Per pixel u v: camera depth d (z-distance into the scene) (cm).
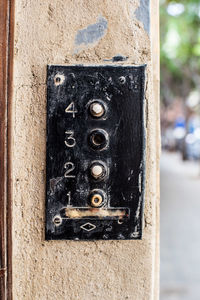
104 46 84
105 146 83
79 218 83
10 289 81
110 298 86
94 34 84
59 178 82
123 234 84
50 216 83
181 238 480
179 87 1861
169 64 1316
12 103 81
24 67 83
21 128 83
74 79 82
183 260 399
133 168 83
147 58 85
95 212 83
